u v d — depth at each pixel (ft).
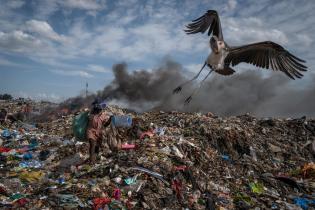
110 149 32.94
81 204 22.94
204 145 39.83
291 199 31.14
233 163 37.55
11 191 25.93
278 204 29.50
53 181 27.48
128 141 37.42
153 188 26.37
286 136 49.08
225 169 34.88
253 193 31.35
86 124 31.45
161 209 24.82
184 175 30.01
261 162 40.29
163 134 40.65
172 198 26.00
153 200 25.18
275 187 33.35
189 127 44.75
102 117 31.71
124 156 31.12
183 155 34.55
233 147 41.42
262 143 44.50
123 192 25.48
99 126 31.37
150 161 30.35
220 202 28.07
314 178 36.63
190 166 31.94
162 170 28.99
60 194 24.00
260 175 35.94
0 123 55.77
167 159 31.48
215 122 47.55
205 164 34.65
